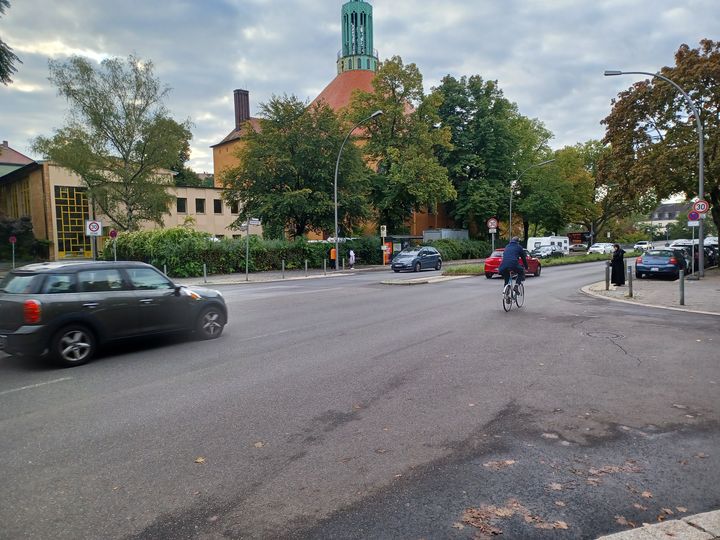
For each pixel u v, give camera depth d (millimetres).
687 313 12133
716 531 2949
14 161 70562
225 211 57125
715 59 23453
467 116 50719
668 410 5141
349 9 71625
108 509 3283
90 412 5188
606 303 14133
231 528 3062
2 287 7449
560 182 52531
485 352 7828
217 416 5035
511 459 4008
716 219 27344
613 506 3295
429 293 17016
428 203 44719
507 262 12477
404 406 5301
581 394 5672
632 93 26156
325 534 2992
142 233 29422
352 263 35062
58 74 37438
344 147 35438
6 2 17797
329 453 4137
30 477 3742
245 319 11469
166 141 39469
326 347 8289
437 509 3266
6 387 6168
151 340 9031
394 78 41688
